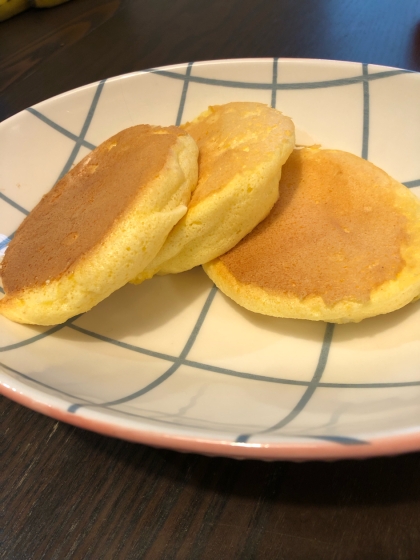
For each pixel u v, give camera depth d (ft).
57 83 0.99
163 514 0.41
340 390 0.43
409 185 0.59
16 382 0.39
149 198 0.46
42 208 0.60
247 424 0.36
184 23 1.11
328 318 0.47
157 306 0.57
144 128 0.58
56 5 1.28
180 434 0.33
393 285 0.46
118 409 0.38
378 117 0.63
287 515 0.39
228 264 0.53
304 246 0.51
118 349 0.52
